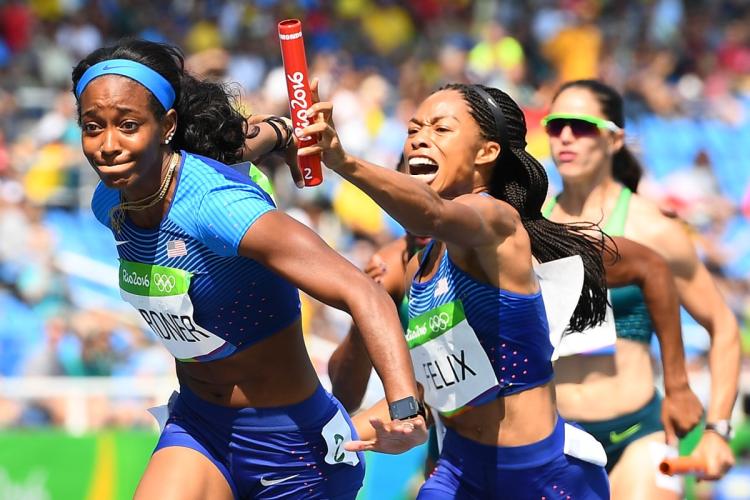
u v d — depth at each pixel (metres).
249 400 10.20
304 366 10.34
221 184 9.29
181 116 9.76
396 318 8.92
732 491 22.62
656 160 42.62
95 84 9.15
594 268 11.50
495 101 10.93
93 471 21.44
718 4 52.31
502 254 10.12
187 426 10.45
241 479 10.43
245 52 41.81
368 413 11.87
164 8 44.03
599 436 13.99
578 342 13.29
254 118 11.41
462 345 10.48
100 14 42.09
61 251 30.67
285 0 45.06
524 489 10.82
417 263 11.54
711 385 14.68
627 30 49.59
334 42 45.78
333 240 31.80
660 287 13.19
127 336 27.20
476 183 11.04
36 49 39.88
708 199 38.41
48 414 23.11
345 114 36.62
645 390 14.03
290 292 10.11
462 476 11.01
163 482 10.08
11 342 27.81
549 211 15.73
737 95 47.97
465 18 48.78
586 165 15.21
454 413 10.86
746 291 32.12
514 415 10.66
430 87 41.03
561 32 46.25
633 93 45.00
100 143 9.16
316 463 10.48
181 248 9.45
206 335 9.80
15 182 32.34
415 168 11.02
